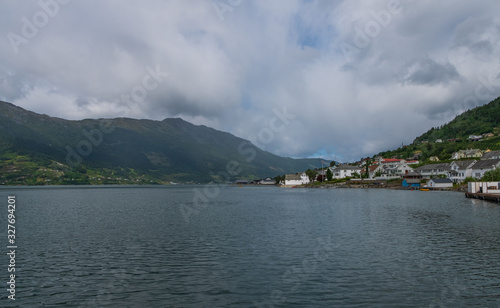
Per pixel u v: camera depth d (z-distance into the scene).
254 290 22.12
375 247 33.66
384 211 66.31
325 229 45.22
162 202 105.00
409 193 136.00
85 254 31.72
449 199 95.50
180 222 54.09
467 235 39.06
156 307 19.56
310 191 184.25
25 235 41.88
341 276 24.67
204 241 37.62
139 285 23.20
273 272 25.84
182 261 29.09
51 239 39.19
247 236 40.56
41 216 63.69
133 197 136.50
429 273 25.05
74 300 20.64
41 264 28.33
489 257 29.17
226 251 32.69
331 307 19.31
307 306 19.45
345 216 59.59
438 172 181.62
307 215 62.59
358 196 121.06
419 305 19.47
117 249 33.78
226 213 68.88
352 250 32.53
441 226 45.78
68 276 25.19
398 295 20.95
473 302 19.81
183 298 20.89
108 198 128.25
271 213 67.75
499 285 22.42
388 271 25.66
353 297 20.73
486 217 54.19
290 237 39.62
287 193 166.38
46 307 19.58
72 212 71.75
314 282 23.44
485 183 100.75
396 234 40.50
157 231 44.66
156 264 28.22
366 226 47.25
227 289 22.33
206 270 26.44
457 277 24.08
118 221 55.81
